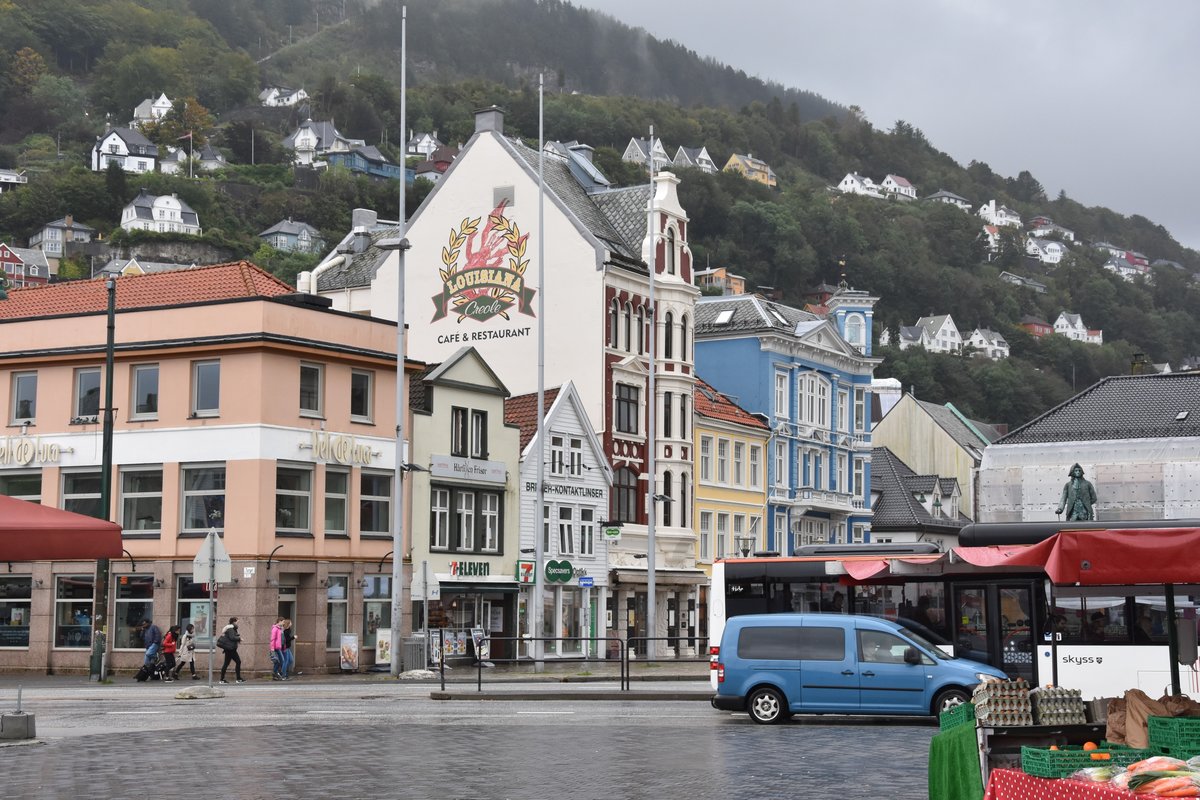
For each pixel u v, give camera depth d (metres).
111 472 48.38
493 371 65.88
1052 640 33.75
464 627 59.69
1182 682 32.44
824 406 91.06
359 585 53.59
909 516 104.94
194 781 19.97
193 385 51.72
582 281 71.12
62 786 19.39
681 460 75.00
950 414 131.00
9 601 52.69
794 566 37.19
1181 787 11.53
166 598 50.72
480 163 74.25
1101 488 71.50
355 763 22.16
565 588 66.06
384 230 83.69
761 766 22.17
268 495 50.47
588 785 19.84
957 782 15.62
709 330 86.12
